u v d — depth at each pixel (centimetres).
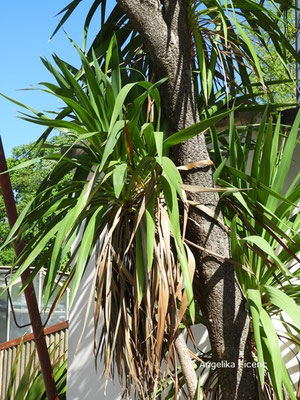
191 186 283
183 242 273
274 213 310
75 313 449
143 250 272
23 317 857
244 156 324
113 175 260
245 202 296
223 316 290
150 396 282
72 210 266
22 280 329
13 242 329
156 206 282
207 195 296
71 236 278
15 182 2000
